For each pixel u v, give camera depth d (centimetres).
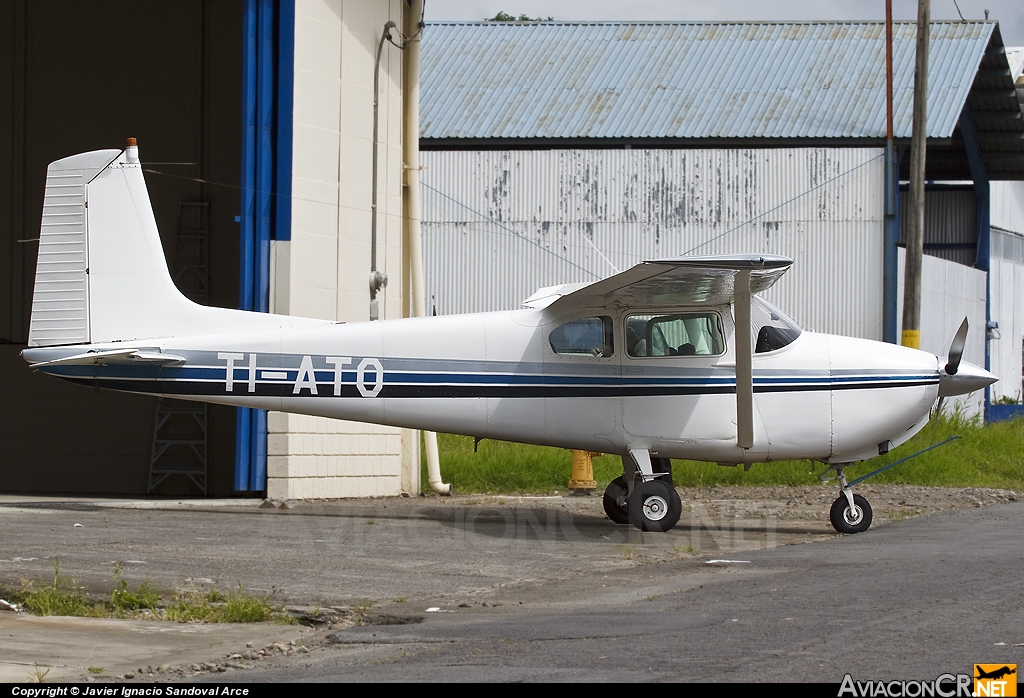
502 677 1688
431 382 3666
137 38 5550
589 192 8356
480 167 8438
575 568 2827
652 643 1919
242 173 4288
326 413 3706
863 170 8119
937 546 3219
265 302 4303
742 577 2666
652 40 9962
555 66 9638
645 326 3666
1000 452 6166
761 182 8238
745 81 9200
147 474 5406
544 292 4144
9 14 5597
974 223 10188
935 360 3741
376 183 4772
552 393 3653
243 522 3716
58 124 5591
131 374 3675
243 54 4297
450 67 9656
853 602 2289
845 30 9825
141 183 3728
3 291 5616
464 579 2644
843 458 3712
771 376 3641
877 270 8081
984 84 9306
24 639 1944
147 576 2586
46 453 5497
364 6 4691
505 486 5147
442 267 8444
